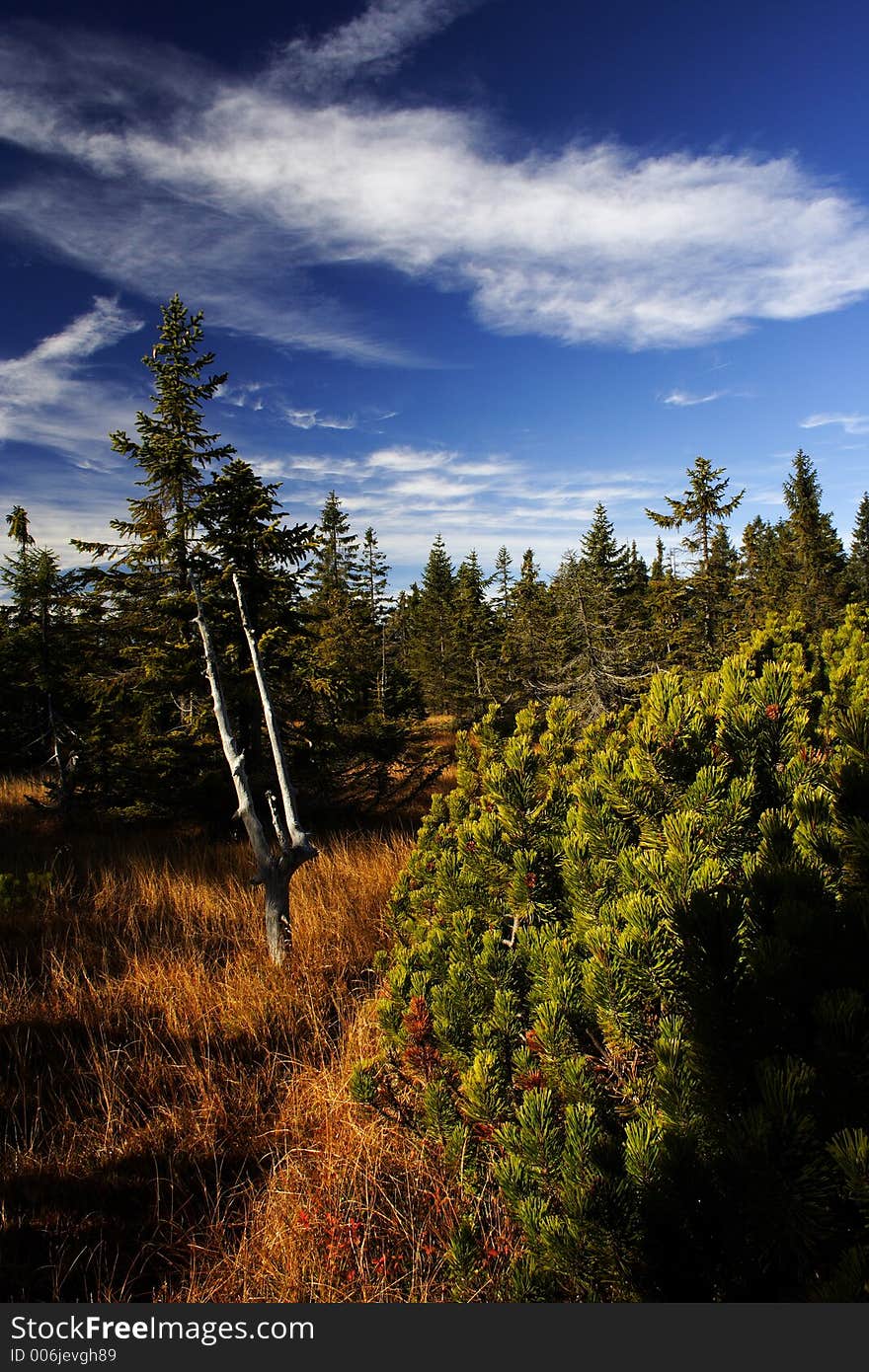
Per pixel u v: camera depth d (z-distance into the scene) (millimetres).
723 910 1551
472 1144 2260
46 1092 3654
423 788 12523
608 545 34594
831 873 1890
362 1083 2744
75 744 10742
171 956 5195
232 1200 2939
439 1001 2541
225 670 8203
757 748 2488
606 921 2354
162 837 9922
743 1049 1467
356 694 9773
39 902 6293
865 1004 1301
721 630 18484
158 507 7672
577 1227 1477
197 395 7664
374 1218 2586
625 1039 2010
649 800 2469
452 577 43656
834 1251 1260
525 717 4414
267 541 7688
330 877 6938
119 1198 3020
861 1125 1271
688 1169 1384
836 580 29891
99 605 8133
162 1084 3725
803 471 33469
